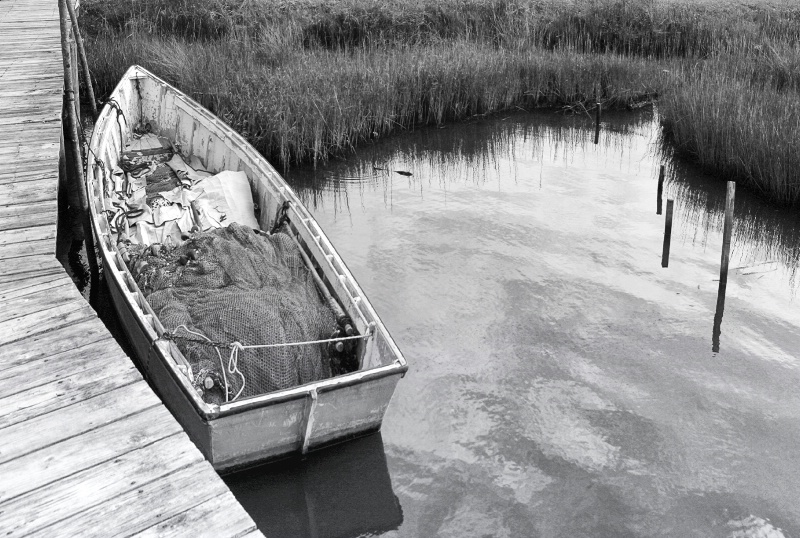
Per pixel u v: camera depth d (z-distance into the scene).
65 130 8.66
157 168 8.03
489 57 12.64
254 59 12.05
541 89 12.82
